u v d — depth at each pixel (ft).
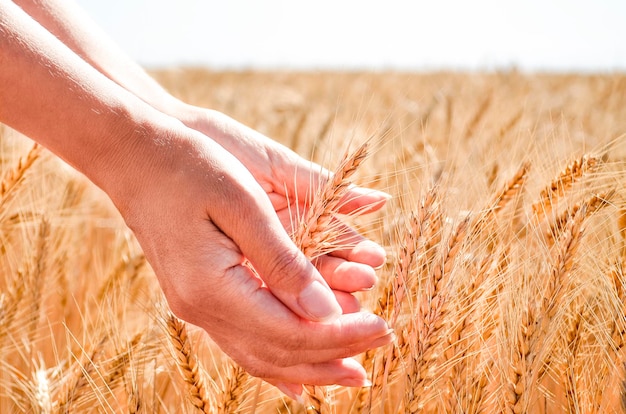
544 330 1.54
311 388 1.55
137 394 1.66
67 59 1.36
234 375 1.55
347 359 1.49
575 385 1.61
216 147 1.39
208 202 1.32
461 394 1.59
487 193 2.01
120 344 1.88
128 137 1.34
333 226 1.62
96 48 1.79
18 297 2.12
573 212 1.77
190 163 1.34
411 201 1.78
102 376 1.77
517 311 1.64
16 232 2.44
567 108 5.55
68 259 2.44
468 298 1.60
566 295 1.66
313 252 1.50
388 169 2.29
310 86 9.75
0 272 2.35
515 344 1.58
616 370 1.59
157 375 1.96
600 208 1.84
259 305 1.35
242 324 1.38
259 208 1.32
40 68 1.33
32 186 2.43
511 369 1.55
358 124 1.62
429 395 1.60
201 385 1.55
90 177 1.40
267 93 6.81
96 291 2.37
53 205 2.46
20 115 1.36
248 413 1.73
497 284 1.68
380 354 1.61
